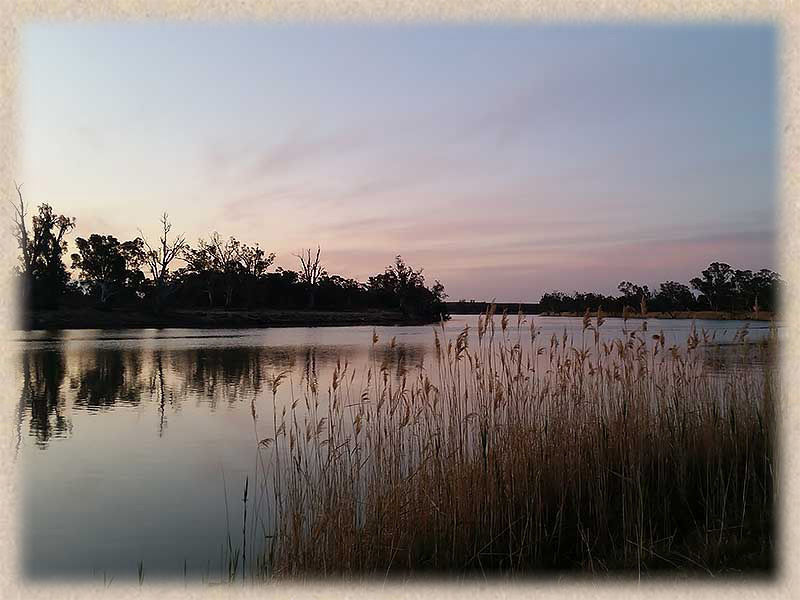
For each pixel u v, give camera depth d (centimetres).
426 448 788
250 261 9506
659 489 750
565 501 758
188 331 6331
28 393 2198
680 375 952
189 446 1358
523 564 641
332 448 787
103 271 7381
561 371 914
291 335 5691
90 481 1087
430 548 687
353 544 660
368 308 10238
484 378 880
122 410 1864
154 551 744
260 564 684
